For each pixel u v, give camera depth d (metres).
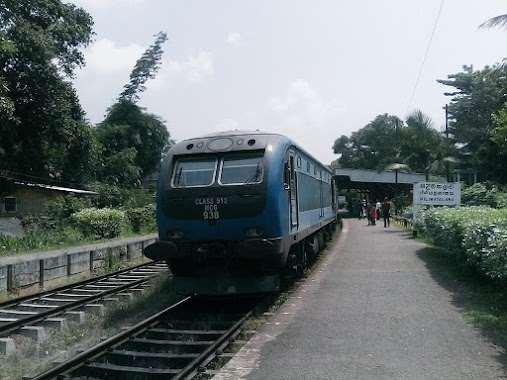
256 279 10.13
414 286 11.33
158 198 10.47
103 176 39.19
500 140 23.25
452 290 10.73
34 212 28.34
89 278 15.13
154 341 7.97
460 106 43.12
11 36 25.39
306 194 13.55
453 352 6.82
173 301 11.29
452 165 36.06
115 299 11.95
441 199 22.22
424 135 34.78
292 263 12.15
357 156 74.38
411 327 8.08
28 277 14.27
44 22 28.72
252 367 6.48
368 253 17.59
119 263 18.34
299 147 12.18
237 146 10.40
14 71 26.09
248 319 8.99
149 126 47.44
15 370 7.41
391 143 70.06
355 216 52.12
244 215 9.88
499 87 40.53
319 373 6.19
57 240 20.81
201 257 10.08
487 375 5.96
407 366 6.34
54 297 12.62
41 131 27.62
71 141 29.56
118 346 7.81
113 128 43.16
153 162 48.50
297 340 7.61
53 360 7.81
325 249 19.58
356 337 7.66
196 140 10.84
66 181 35.25
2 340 8.46
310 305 9.92
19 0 26.81
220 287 10.23
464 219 12.52
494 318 8.32
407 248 18.36
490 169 31.45
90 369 6.87
